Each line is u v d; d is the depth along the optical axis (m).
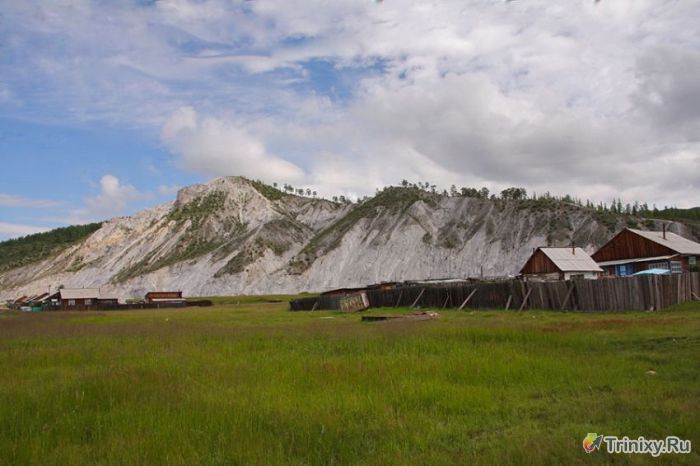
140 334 29.31
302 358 17.00
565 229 137.75
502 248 143.00
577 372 13.26
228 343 22.36
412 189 194.38
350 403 10.85
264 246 190.88
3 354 20.94
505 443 8.41
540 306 38.06
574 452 7.89
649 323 23.73
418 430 9.26
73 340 26.88
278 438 8.83
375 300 57.41
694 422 8.97
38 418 10.60
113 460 8.14
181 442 8.70
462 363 14.58
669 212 153.50
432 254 151.38
